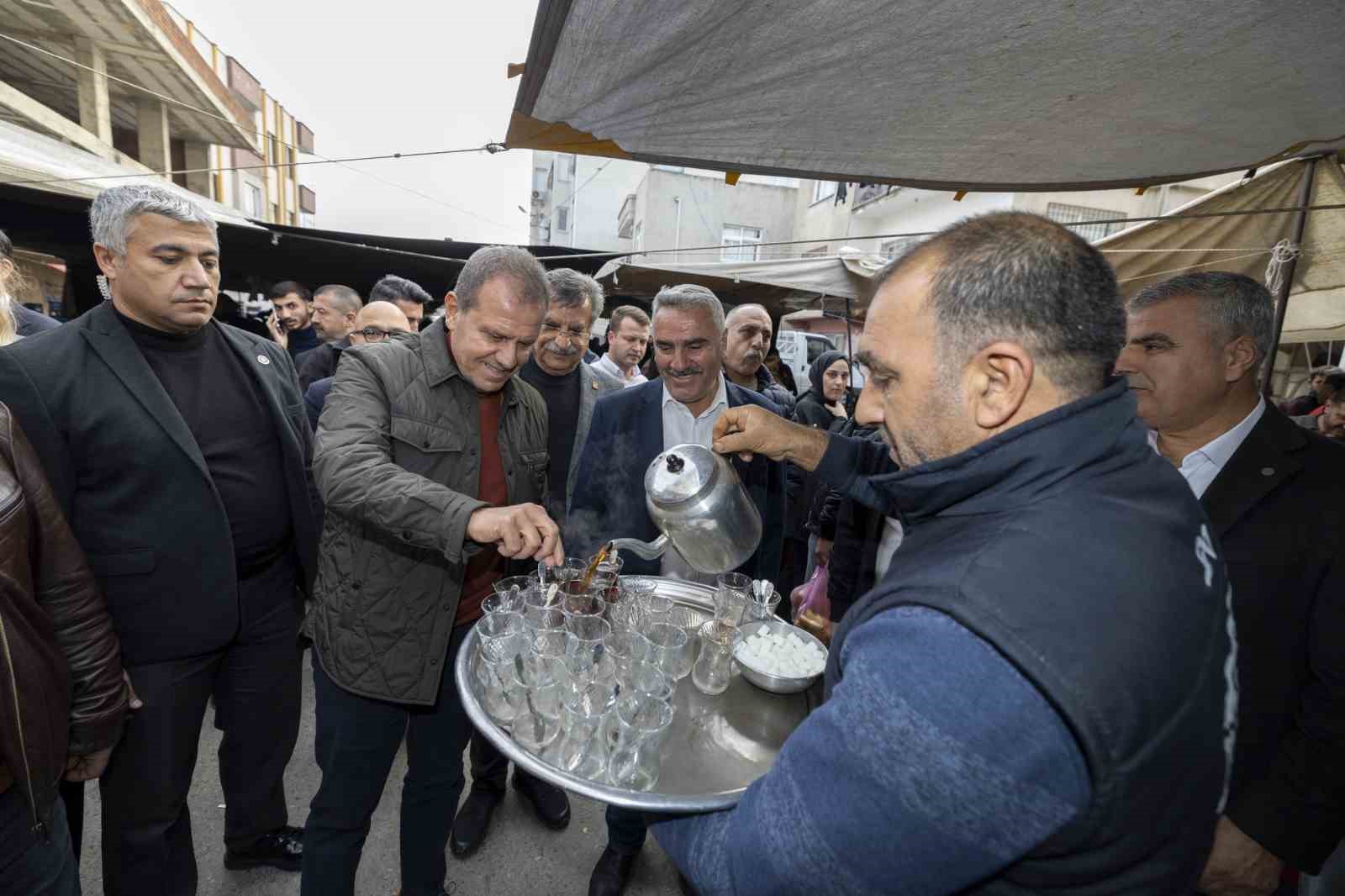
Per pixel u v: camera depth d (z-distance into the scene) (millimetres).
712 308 1922
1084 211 9094
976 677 486
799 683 1220
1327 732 1024
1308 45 1293
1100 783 469
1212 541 634
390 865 1927
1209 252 3617
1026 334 593
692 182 15297
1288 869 1397
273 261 5195
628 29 1282
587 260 5891
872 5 1188
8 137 3756
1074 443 583
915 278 640
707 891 666
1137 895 526
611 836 1855
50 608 1161
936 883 505
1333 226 3123
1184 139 1889
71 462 1354
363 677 1385
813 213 15352
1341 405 3816
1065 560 522
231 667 1701
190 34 9945
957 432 643
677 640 1319
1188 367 1185
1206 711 540
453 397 1459
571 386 2660
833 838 524
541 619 1336
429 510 1094
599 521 2039
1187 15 1212
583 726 997
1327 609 1044
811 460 1305
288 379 1827
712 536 1288
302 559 1764
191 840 1624
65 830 1140
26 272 6352
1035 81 1512
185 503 1454
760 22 1253
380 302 3049
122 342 1435
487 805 2096
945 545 598
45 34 6480
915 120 1762
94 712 1221
